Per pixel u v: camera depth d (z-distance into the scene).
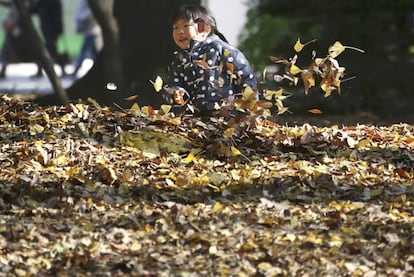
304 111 19.67
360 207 10.45
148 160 11.59
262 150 12.12
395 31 21.19
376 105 20.02
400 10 20.88
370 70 20.28
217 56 12.60
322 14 21.08
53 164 11.33
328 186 11.09
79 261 9.04
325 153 12.15
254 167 11.62
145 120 12.66
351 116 19.34
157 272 8.89
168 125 12.53
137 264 9.00
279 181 11.07
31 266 8.98
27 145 11.78
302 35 21.38
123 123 12.52
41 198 10.48
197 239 9.46
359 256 9.36
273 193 10.87
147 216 10.01
